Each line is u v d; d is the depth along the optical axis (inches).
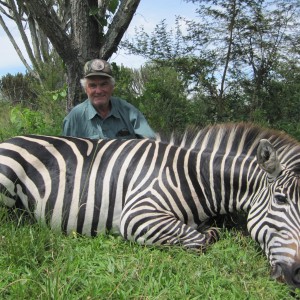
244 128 126.6
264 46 358.3
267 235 104.6
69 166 126.4
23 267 100.2
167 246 114.9
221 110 335.6
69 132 160.2
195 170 123.9
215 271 103.0
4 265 100.6
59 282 92.4
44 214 124.4
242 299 93.7
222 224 131.3
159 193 120.0
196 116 304.8
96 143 132.1
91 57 191.6
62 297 85.6
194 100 352.2
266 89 354.9
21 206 126.8
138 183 122.3
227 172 120.9
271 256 103.7
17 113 237.3
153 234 115.4
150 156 126.3
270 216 104.2
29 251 104.7
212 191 122.3
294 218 100.0
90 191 124.2
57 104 315.0
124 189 123.5
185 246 113.5
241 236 123.1
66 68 197.5
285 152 118.2
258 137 123.9
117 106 162.6
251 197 117.1
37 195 124.4
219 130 128.8
